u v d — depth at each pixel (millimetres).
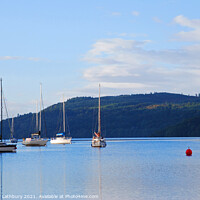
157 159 83625
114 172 59438
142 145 167625
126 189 44688
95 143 142125
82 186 46844
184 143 185500
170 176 54469
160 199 39469
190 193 42156
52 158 88625
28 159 86375
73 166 69250
